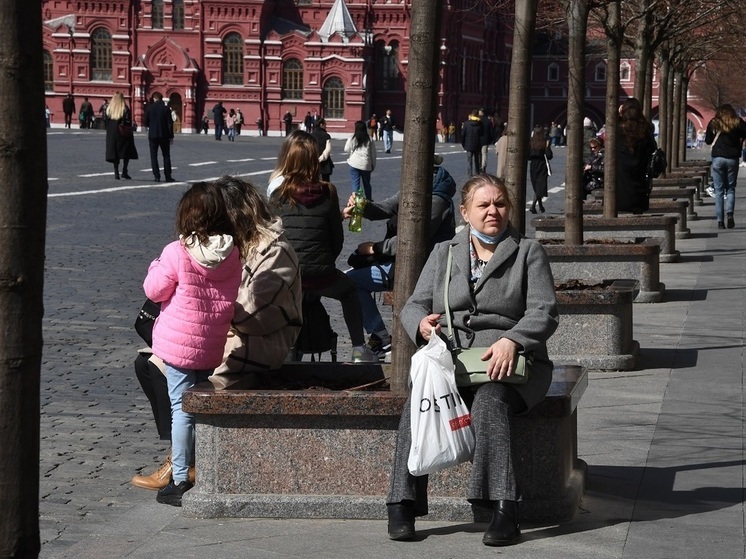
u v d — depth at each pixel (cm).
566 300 1541
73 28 15175
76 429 1268
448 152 10044
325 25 15212
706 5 3472
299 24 15612
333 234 1423
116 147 5006
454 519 908
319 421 916
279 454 921
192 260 987
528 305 891
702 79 11175
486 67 17750
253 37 15150
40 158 501
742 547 838
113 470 1116
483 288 896
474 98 17138
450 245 914
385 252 1562
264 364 1020
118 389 1469
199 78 15225
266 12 15375
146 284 1002
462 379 870
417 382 856
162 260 996
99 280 2394
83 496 1030
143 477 1059
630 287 1593
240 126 14612
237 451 923
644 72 3356
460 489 916
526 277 900
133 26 15100
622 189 2697
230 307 1000
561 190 5834
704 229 3550
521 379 866
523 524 900
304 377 1053
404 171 941
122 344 1762
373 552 832
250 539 864
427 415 851
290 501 915
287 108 15275
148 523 909
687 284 2328
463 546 846
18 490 507
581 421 1252
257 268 1031
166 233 3225
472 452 862
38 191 501
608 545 846
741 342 1712
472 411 863
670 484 1009
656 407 1315
